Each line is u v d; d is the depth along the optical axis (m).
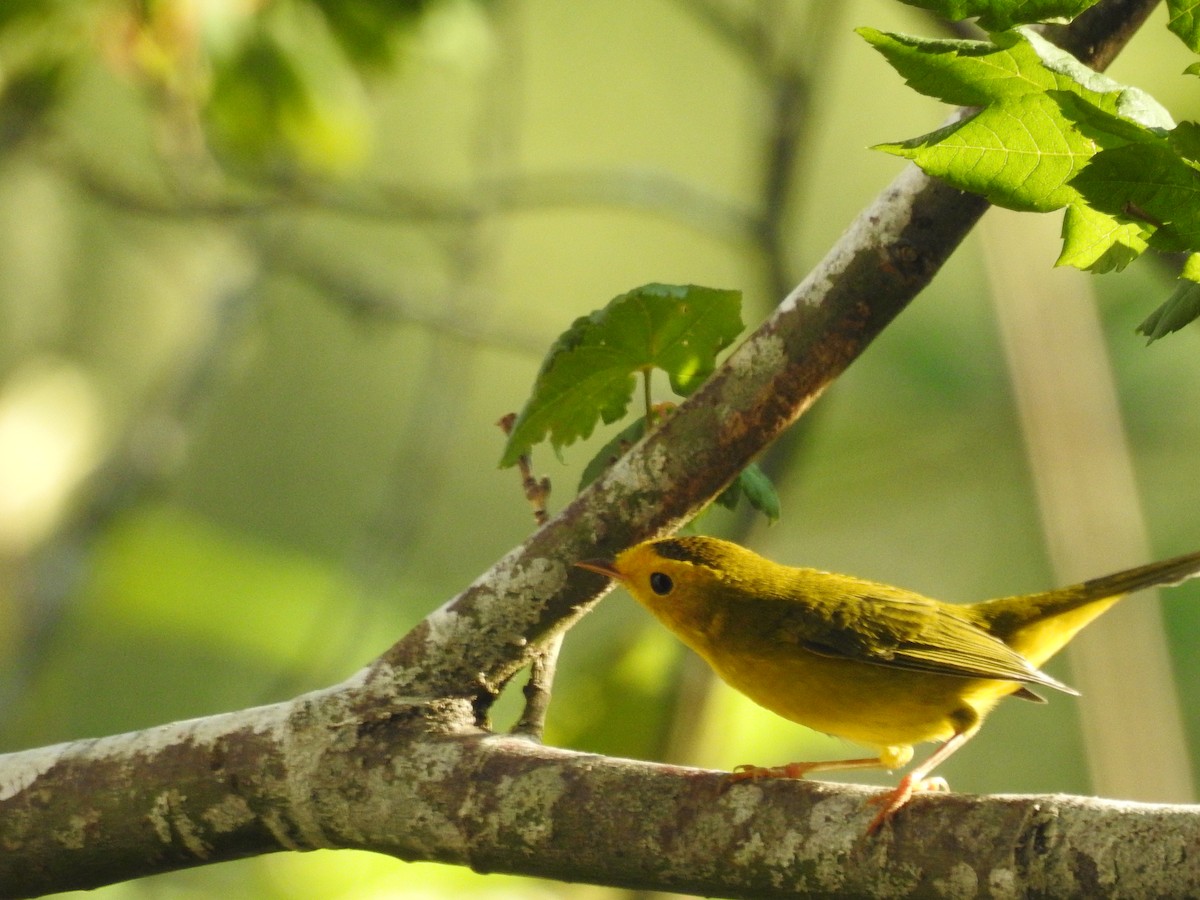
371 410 22.02
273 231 14.23
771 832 5.00
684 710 9.65
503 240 21.56
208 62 11.57
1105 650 9.92
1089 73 3.97
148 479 14.12
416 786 5.50
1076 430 10.18
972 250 14.50
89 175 12.71
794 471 10.23
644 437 5.94
